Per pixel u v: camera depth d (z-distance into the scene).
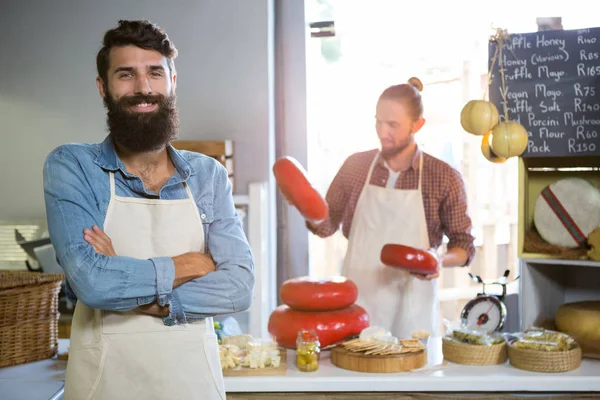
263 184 3.04
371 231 2.82
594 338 2.27
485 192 3.61
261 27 3.07
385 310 2.78
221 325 2.50
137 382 1.51
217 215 1.61
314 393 2.05
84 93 3.12
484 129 2.41
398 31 3.39
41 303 2.34
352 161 2.91
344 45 3.35
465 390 2.05
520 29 3.34
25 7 3.13
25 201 3.14
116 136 1.49
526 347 2.14
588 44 2.39
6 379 2.10
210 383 1.56
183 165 1.58
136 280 1.43
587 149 2.39
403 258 2.45
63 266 1.43
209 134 3.10
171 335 1.52
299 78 3.24
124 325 1.50
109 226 1.50
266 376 2.06
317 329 2.24
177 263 1.48
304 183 2.24
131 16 3.11
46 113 3.13
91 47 3.12
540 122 2.45
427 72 3.42
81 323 1.53
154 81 1.49
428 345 2.43
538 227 2.51
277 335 2.30
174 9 3.11
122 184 1.54
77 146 1.53
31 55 3.13
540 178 2.72
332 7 3.35
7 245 3.09
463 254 2.76
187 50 3.10
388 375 2.06
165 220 1.54
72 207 1.46
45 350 2.35
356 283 2.82
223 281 1.52
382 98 2.82
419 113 2.82
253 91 3.08
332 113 3.37
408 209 2.79
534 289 2.54
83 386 1.50
